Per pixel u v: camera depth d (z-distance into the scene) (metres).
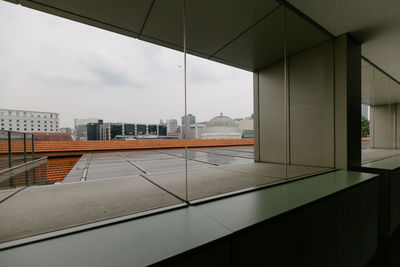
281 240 1.31
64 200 1.64
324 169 3.17
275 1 2.27
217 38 3.15
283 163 3.94
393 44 3.48
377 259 2.51
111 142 6.75
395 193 3.08
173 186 2.11
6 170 2.61
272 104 4.14
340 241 1.87
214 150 8.37
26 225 1.15
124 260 0.78
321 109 3.34
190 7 2.33
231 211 1.37
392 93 6.88
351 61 3.12
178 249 0.86
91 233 1.05
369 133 7.20
